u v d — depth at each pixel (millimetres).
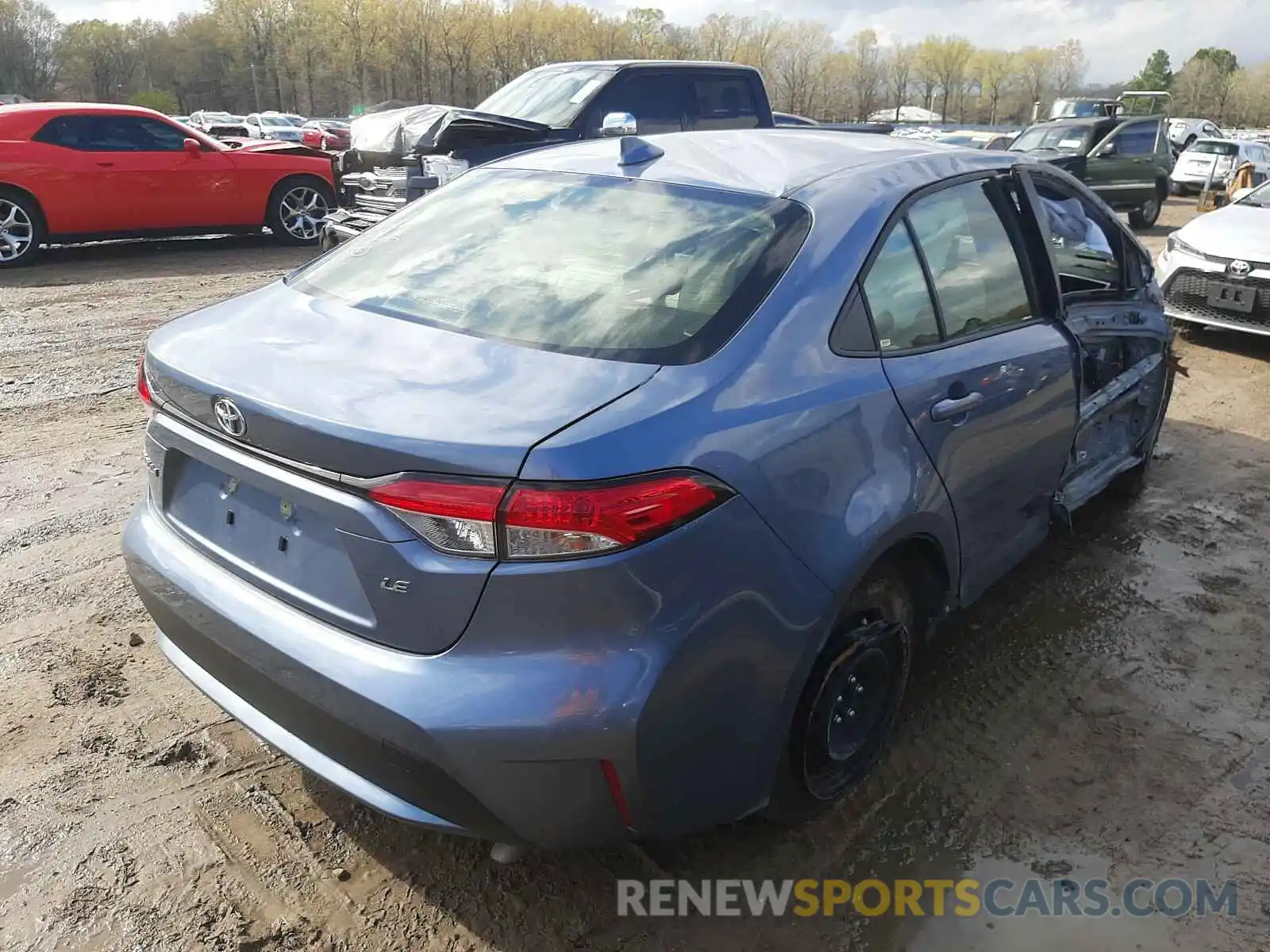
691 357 2188
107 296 8781
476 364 2184
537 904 2400
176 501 2492
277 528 2186
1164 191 17141
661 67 8680
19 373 6391
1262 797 2861
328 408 2020
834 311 2438
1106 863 2598
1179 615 3855
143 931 2281
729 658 2078
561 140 8094
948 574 2850
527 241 2738
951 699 3277
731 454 2059
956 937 2359
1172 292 7793
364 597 2020
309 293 2734
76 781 2738
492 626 1901
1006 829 2705
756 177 2781
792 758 2441
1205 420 6230
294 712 2145
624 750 1927
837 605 2279
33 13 104812
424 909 2375
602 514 1855
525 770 1916
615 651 1920
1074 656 3555
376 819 2650
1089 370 3910
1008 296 3225
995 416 2920
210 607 2273
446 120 7754
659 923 2363
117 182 10258
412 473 1902
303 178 11711
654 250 2557
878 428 2439
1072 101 22266
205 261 10766
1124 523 4672
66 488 4621
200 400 2248
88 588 3742
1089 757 3010
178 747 2891
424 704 1911
